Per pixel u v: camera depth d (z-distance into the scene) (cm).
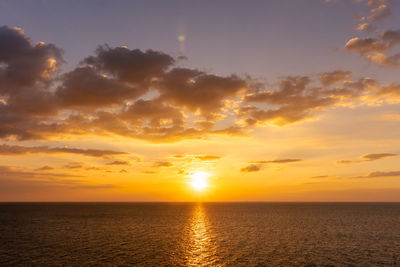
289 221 10488
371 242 5731
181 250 4862
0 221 10125
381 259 4241
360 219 11338
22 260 4050
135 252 4659
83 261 4019
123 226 8606
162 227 8412
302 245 5388
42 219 11044
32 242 5553
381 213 15500
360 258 4300
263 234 6912
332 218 11869
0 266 3750
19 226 8469
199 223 9725
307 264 3953
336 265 3906
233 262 4069
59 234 6731
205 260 4172
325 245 5388
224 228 8200
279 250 4894
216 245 5381
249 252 4731
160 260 4141
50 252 4594
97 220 10700
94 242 5603
